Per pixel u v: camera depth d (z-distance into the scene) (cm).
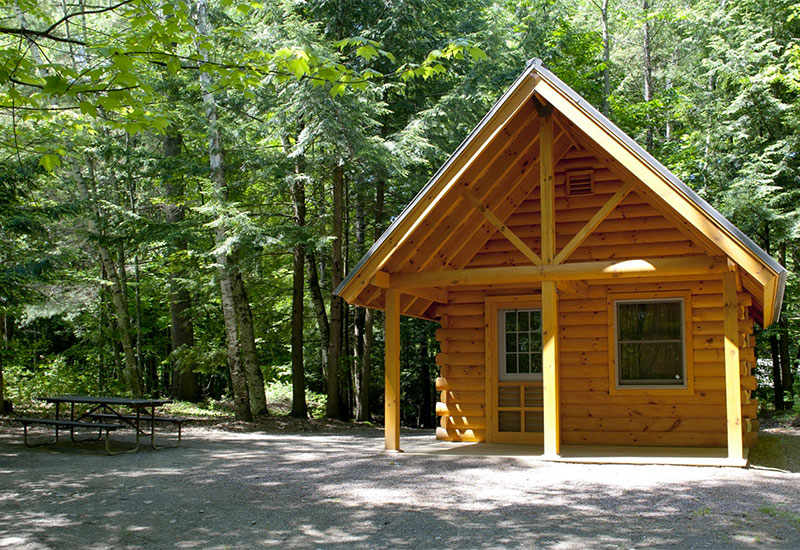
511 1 2397
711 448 960
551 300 870
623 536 523
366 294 990
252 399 1759
